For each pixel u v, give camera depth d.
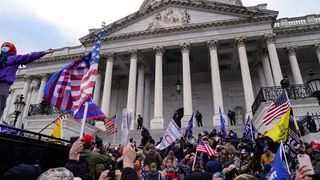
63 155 6.90
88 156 6.67
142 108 39.56
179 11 40.16
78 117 8.50
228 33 37.12
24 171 3.28
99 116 10.28
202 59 43.88
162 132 30.73
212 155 11.71
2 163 5.39
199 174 4.24
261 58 38.91
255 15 37.00
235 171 7.61
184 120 32.53
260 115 25.67
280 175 5.26
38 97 47.06
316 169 6.70
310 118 18.84
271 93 26.56
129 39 40.31
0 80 6.55
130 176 3.26
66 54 48.28
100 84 42.16
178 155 16.61
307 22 40.03
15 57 6.80
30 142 6.12
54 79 8.81
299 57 42.47
